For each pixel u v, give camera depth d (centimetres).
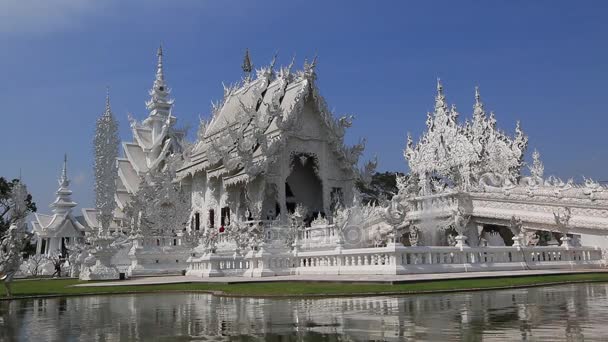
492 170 5216
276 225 3975
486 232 4041
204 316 1130
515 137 5178
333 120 4591
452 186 4525
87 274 3234
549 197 3378
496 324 869
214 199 4953
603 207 3081
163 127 6831
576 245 3014
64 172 7019
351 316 1027
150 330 940
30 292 2084
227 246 3625
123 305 1488
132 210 4325
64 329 984
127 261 3847
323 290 1602
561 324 855
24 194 2223
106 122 4325
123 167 6606
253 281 2186
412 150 6000
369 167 4700
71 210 6962
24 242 2092
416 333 807
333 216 3797
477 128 5497
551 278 1936
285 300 1419
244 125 4609
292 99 4534
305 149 4525
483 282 1736
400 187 4044
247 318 1060
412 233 3891
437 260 2152
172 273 3641
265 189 4325
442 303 1202
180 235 3912
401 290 1525
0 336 909
